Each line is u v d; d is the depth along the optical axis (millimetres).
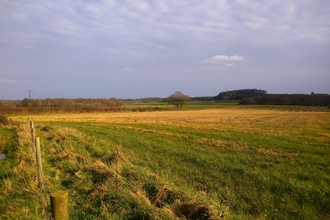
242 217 6133
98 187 7082
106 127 30000
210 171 10570
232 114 62781
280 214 6668
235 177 9781
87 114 69812
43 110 74500
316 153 14617
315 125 32594
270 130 26234
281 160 12633
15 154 11938
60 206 3939
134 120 42312
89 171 8656
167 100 105188
